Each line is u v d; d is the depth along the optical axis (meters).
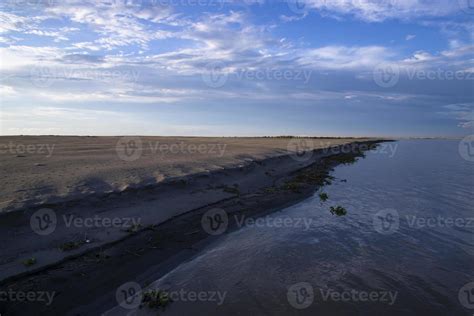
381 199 21.30
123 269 10.53
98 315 8.34
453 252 12.41
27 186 14.37
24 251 10.50
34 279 9.47
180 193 17.91
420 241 13.55
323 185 26.05
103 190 14.82
